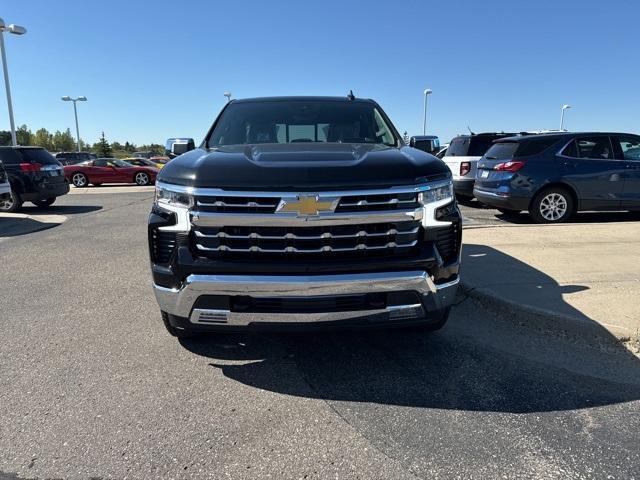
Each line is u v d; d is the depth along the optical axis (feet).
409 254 9.88
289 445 8.50
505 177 28.94
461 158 36.42
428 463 8.02
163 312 11.59
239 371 11.19
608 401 9.86
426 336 12.92
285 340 12.82
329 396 10.11
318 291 9.50
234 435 8.79
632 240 21.84
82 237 28.17
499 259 18.71
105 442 8.59
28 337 13.14
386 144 13.76
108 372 11.13
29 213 40.57
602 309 13.38
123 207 44.80
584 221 30.14
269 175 9.52
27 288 17.65
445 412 9.50
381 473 7.78
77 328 13.75
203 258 9.71
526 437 8.69
